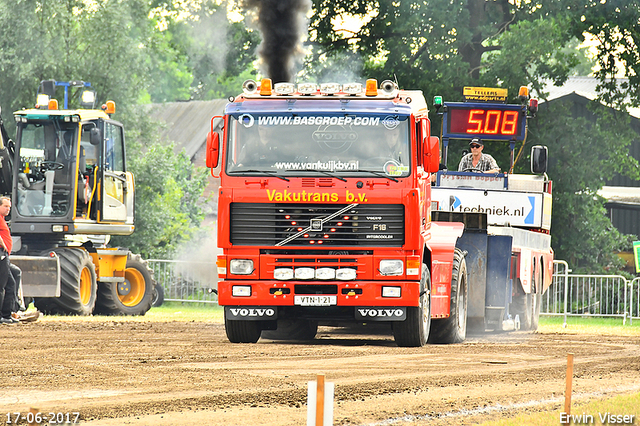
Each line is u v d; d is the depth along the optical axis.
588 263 107.19
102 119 59.56
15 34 97.62
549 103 105.88
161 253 107.31
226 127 37.16
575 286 73.44
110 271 61.81
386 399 23.44
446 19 96.56
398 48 100.69
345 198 36.53
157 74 157.25
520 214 54.47
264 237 36.81
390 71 101.69
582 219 105.62
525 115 59.22
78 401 22.30
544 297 71.81
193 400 22.61
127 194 62.47
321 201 36.53
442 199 54.91
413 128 36.75
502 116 59.12
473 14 102.56
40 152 57.78
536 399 24.14
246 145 37.00
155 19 133.12
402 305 36.53
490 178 55.97
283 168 36.78
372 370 29.25
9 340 37.31
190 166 142.62
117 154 62.59
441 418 21.02
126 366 29.11
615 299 73.12
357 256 36.59
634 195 124.50
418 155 37.31
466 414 21.59
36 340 37.59
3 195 58.41
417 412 21.70
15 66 97.06
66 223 57.00
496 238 45.47
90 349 34.28
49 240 59.25
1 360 30.28
